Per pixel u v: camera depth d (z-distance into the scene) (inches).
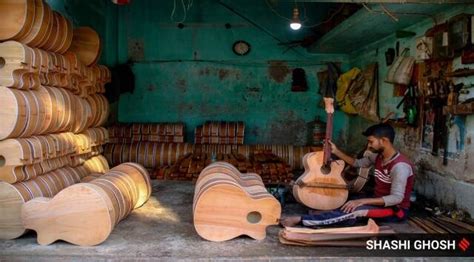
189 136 354.3
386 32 251.8
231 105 354.9
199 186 150.6
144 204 182.7
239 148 308.7
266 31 351.3
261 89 354.9
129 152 300.0
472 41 160.1
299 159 303.4
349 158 178.7
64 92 168.6
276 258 122.6
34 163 143.1
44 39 151.3
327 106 172.2
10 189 134.8
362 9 201.5
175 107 354.9
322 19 347.6
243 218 136.4
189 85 354.0
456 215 167.8
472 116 163.6
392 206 153.6
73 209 130.3
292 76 352.5
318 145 335.0
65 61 170.4
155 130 320.2
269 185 209.5
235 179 153.6
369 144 161.3
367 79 284.2
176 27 350.3
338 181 167.6
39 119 145.3
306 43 336.5
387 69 260.5
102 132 217.5
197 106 354.9
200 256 123.3
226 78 354.0
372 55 293.1
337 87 312.0
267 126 354.9
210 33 351.6
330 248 131.0
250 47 352.2
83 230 130.5
